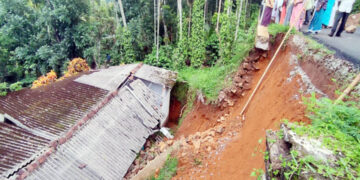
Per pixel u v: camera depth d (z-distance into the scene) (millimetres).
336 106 4043
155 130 12023
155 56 17922
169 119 14797
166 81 13453
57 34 22766
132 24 19469
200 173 7312
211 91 11125
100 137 9742
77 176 8086
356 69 4910
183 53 17297
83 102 11242
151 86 13820
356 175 2730
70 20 21391
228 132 8391
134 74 13664
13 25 21109
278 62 8164
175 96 14492
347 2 7203
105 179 8570
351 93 4621
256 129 6793
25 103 11312
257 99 8031
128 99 12102
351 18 10859
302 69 6555
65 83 13516
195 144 8570
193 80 13484
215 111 10508
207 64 17422
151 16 19016
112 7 24656
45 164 7789
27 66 21938
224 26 13492
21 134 9156
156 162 8922
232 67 11039
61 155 8328
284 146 3523
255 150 5980
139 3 19859
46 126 9523
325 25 8664
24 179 7082
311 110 4895
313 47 6488
